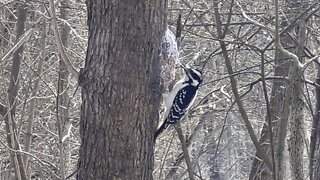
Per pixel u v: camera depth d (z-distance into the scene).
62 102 10.98
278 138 7.40
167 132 11.80
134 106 5.66
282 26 9.22
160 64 5.93
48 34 11.49
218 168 14.73
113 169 5.64
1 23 10.88
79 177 5.77
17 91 9.59
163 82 6.05
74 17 12.10
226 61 8.09
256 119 12.70
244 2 9.92
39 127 12.06
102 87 5.63
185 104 7.30
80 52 13.07
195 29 11.24
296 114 9.94
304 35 7.71
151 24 5.75
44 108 12.28
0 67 8.97
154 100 5.86
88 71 5.71
